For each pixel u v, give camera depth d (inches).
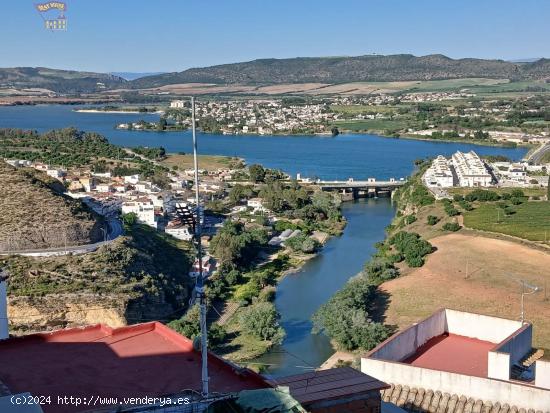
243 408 1077.1
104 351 1373.0
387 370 1888.5
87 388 1186.0
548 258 6633.9
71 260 5836.6
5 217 6195.9
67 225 6264.8
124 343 1418.6
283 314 5644.7
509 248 6988.2
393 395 1834.4
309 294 6190.9
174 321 5073.8
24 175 6978.4
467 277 6131.9
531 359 2086.6
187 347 1381.6
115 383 1211.2
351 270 6993.1
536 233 7367.1
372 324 4872.0
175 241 7578.7
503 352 1879.9
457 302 5521.7
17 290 5339.6
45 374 1254.3
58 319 5275.6
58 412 1082.7
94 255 5969.5
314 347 4874.5
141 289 5713.6
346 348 4798.2
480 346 2181.3
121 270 5876.0
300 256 7559.1
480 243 7194.9
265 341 4960.6
